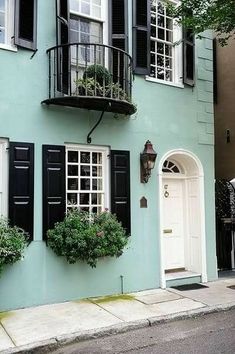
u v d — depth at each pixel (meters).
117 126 7.76
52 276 6.90
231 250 9.78
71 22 7.58
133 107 7.30
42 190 6.90
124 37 7.79
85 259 7.08
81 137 7.35
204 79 9.10
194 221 8.87
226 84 11.94
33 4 6.91
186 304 6.79
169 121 8.45
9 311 6.41
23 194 6.68
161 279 7.99
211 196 8.95
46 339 5.21
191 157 8.70
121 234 7.25
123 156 7.76
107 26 7.80
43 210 6.87
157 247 8.07
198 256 8.71
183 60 8.67
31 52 6.93
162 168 8.80
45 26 7.11
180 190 9.09
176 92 8.62
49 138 7.02
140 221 7.90
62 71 6.94
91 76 7.05
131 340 5.36
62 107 7.17
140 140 8.03
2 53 6.68
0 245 6.15
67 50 7.04
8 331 5.50
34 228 6.78
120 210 7.62
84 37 7.70
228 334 5.49
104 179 7.70
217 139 12.15
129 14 8.07
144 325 5.88
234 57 11.68
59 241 6.71
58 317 6.09
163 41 8.77
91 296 7.25
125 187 7.73
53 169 7.01
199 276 8.55
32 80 6.91
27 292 6.65
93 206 7.64
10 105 6.70
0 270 6.20
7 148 6.66
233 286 8.16
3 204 6.63
